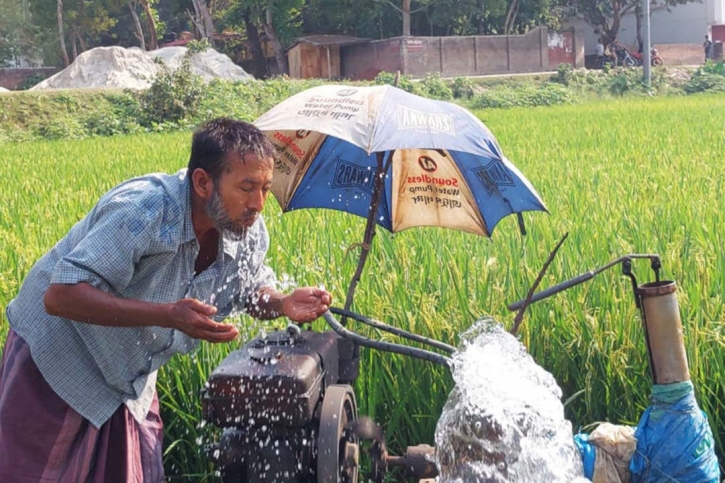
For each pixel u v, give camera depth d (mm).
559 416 3377
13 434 3234
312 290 3424
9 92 29188
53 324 3186
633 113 22781
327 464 3117
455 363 3398
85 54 36781
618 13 49656
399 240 6094
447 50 42250
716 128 16375
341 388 3322
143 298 3146
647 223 6363
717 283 4953
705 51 50219
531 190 3744
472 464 3279
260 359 3199
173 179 3092
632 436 3584
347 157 4078
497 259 5410
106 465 3295
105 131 26953
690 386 3514
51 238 6801
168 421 4457
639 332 4395
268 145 3014
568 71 39344
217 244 3242
